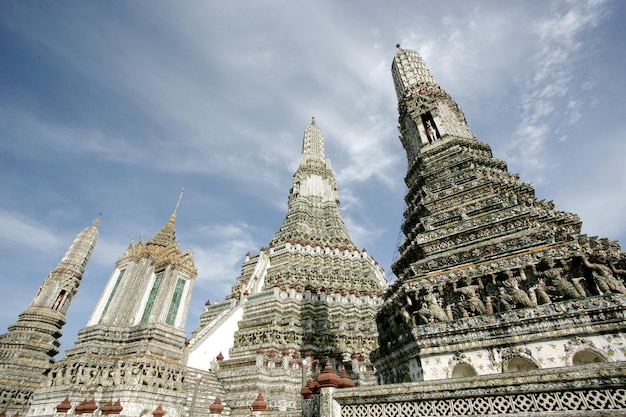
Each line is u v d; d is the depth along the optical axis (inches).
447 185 768.9
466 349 456.1
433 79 1193.4
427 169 861.8
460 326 471.2
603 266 422.9
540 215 585.3
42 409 796.0
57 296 1454.2
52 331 1342.3
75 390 793.6
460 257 557.6
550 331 413.4
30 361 1222.3
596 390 275.0
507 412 301.1
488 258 530.3
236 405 964.6
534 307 433.4
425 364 477.4
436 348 477.4
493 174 773.3
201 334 1268.5
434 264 579.2
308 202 2378.2
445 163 839.1
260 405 579.8
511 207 589.6
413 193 885.8
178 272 1128.2
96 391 808.3
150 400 810.8
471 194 702.5
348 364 1182.3
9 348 1241.4
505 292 473.4
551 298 440.8
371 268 1910.7
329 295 1501.0
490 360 435.2
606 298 395.9
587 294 424.5
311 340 1296.8
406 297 562.3
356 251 1916.8
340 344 1301.7
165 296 1053.2
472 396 320.5
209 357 1222.3
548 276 452.4
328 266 1787.6
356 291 1540.4
